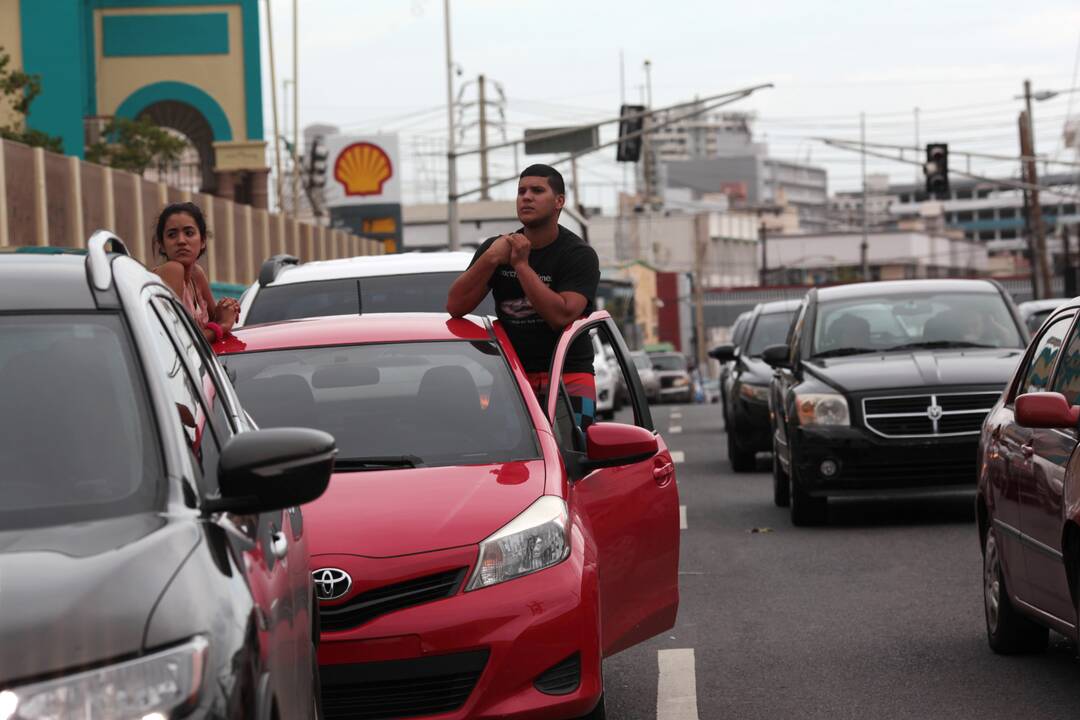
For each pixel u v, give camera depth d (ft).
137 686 10.75
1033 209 211.82
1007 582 27.78
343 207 247.09
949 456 45.88
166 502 12.84
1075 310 27.48
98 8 167.53
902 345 50.55
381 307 36.68
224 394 17.37
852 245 595.88
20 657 10.57
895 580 36.96
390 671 19.80
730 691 26.68
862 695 26.07
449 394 24.00
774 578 37.99
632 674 28.19
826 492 46.39
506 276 27.61
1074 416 24.18
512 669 19.95
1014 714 24.44
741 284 543.39
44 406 13.47
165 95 168.14
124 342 14.06
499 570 20.38
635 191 572.92
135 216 103.14
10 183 82.48
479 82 294.25
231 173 169.58
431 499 21.27
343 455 23.04
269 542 14.64
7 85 118.83
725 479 64.54
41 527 12.35
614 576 23.66
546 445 23.00
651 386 195.72
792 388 48.39
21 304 14.25
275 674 13.07
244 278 131.34
